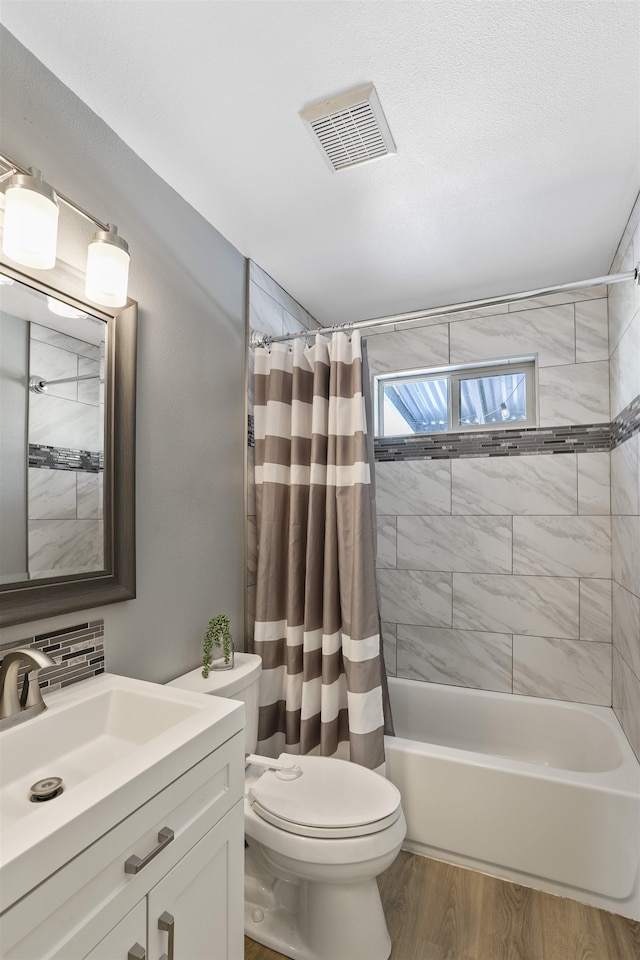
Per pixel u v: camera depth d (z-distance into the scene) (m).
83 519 1.30
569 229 1.99
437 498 2.77
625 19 1.12
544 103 1.36
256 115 1.40
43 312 1.21
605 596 2.41
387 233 2.02
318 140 1.49
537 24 1.14
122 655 1.43
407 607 2.80
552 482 2.53
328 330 2.05
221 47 1.20
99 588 1.33
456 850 1.82
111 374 1.39
